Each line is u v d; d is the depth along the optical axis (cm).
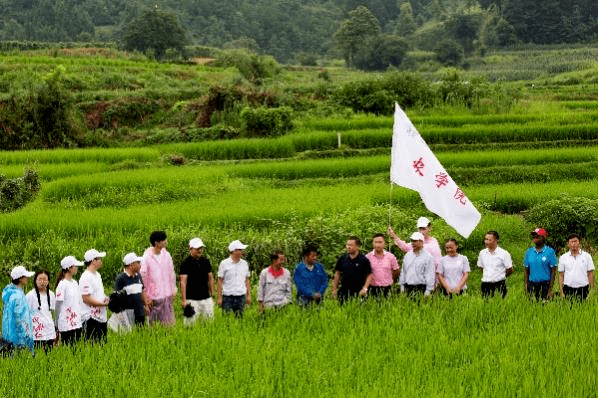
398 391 995
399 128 1584
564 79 9325
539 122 4209
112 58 7850
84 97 4947
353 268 1432
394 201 2500
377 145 3816
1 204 2586
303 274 1424
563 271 1534
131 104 4753
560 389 988
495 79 11956
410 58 14738
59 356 1177
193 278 1417
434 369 1088
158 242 1390
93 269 1323
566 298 1477
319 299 1416
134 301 1366
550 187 2744
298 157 3569
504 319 1341
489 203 2564
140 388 1023
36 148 3916
